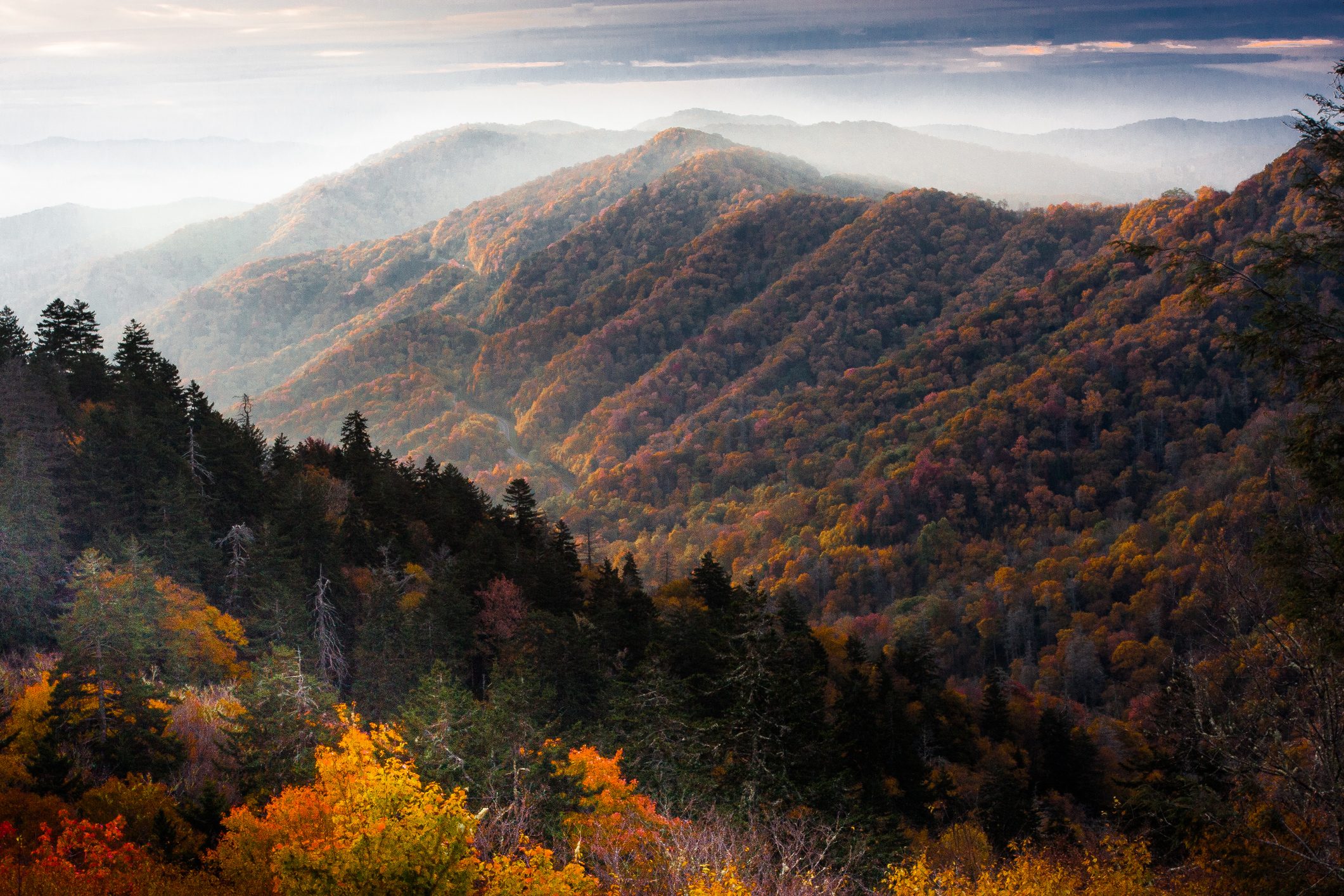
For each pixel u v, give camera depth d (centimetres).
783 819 2130
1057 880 1537
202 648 3722
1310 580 1327
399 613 4331
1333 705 1354
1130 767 3159
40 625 3903
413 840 1162
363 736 1573
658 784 2675
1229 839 1472
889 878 1581
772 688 3017
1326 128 1349
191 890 1426
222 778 2525
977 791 4000
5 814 1825
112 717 2650
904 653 5903
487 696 4309
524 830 1778
